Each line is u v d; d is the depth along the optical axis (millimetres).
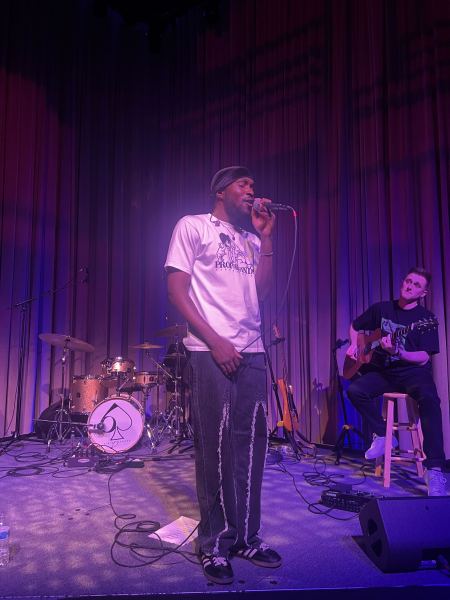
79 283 5688
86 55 5977
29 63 5297
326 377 4520
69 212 5625
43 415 4930
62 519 2459
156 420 5414
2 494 2922
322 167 4730
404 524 1845
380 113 4383
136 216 6129
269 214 1991
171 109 6238
